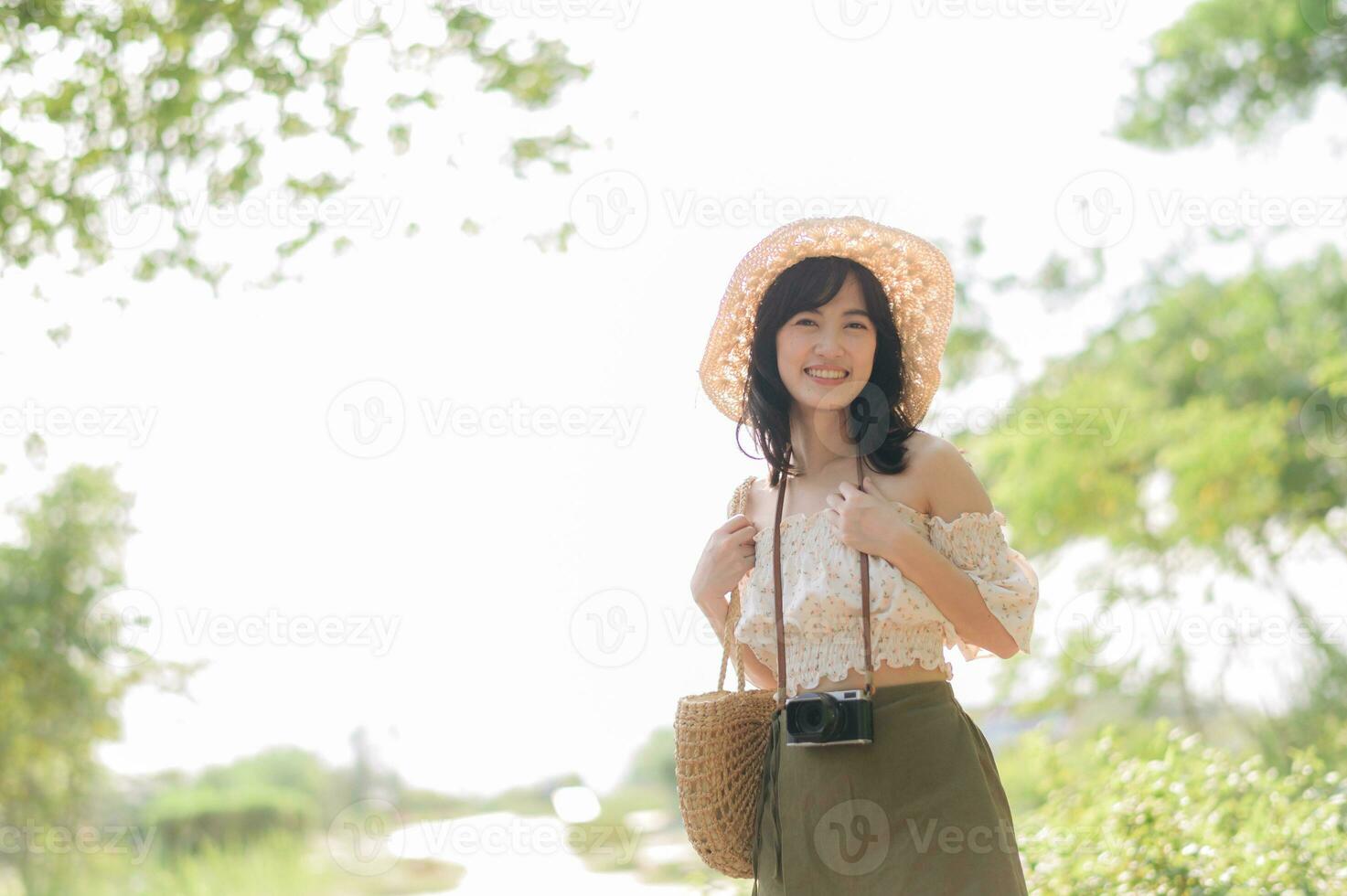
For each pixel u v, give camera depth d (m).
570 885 8.79
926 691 2.37
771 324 2.68
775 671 2.71
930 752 2.33
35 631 8.39
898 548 2.34
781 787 2.44
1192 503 10.91
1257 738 7.73
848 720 2.30
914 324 2.85
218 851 9.80
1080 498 11.06
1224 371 11.36
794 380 2.61
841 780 2.34
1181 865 4.05
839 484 2.58
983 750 2.45
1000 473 11.62
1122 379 11.45
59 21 5.68
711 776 2.58
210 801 10.12
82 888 8.85
